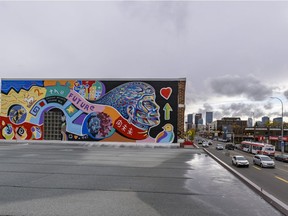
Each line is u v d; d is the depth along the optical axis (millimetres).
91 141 34406
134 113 33938
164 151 25141
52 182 9500
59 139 34969
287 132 77625
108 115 34344
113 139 34094
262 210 6520
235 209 6586
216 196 7812
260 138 77688
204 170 12852
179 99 35375
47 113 35500
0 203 6855
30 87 36000
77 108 34875
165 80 33812
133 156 19406
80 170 12297
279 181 18500
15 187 8672
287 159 38250
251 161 35906
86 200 7203
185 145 33906
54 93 35469
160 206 6773
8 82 36406
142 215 6074
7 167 13055
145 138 33531
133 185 9180
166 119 33531
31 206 6621
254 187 8547
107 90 34562
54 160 16047
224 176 11172
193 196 7789
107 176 10844
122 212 6258
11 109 36188
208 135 165250
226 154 43250
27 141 35219
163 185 9242
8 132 35969
